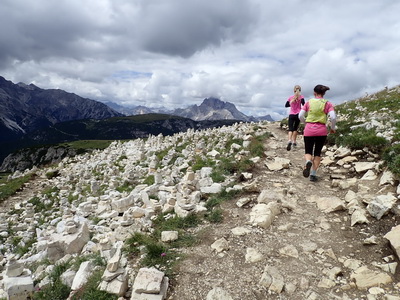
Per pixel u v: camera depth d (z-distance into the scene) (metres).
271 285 5.59
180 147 25.62
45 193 23.48
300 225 8.01
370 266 5.96
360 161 12.06
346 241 7.03
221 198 10.24
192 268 6.33
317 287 5.55
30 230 16.70
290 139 15.84
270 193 9.55
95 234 10.99
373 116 19.67
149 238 7.82
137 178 19.36
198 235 7.85
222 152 18.69
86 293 5.93
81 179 23.98
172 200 10.36
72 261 8.53
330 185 10.73
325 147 15.49
